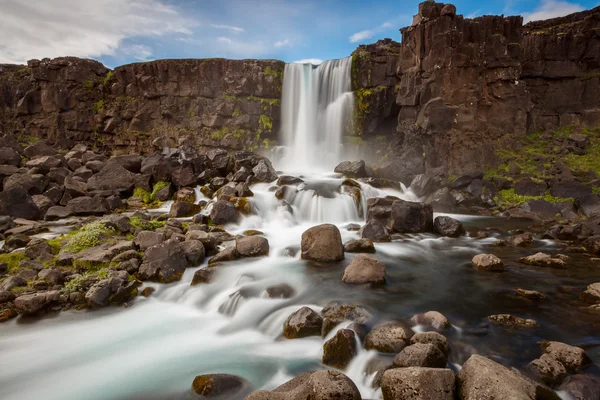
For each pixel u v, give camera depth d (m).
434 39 21.72
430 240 13.84
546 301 8.47
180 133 30.95
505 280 9.85
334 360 6.31
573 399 5.10
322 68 29.44
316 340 7.06
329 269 10.48
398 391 4.91
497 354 6.24
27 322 8.04
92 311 8.55
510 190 19.78
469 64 21.23
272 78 29.64
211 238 11.76
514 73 21.69
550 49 23.92
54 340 7.41
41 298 8.42
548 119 24.28
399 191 19.91
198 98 31.14
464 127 21.33
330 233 11.21
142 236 11.43
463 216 18.22
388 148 26.34
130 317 8.40
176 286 9.68
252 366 6.46
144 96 32.56
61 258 10.28
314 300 8.49
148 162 21.92
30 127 36.06
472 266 11.05
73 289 8.98
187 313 8.65
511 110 22.02
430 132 21.62
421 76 22.81
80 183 19.72
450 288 9.27
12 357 6.82
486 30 21.36
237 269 10.32
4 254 10.59
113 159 22.42
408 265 11.16
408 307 8.09
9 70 39.59
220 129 30.25
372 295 8.74
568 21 24.91
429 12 22.20
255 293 8.88
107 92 34.28
